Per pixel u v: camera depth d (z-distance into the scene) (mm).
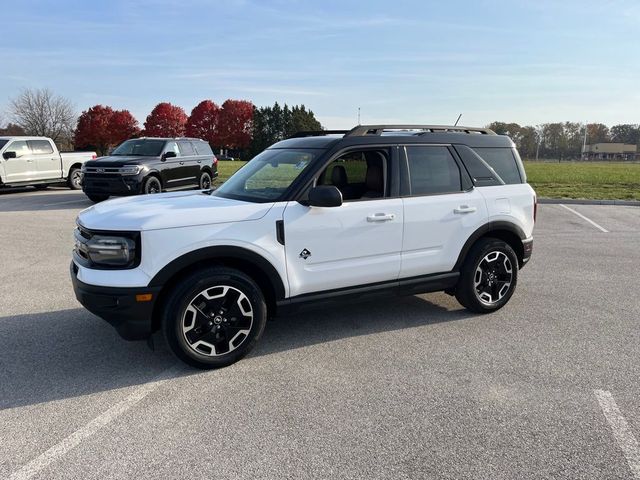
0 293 5805
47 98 66438
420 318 5062
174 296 3664
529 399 3408
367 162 4566
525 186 5320
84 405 3342
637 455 2791
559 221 11734
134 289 3557
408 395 3465
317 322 4949
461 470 2656
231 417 3186
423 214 4586
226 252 3779
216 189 4840
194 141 15391
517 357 4105
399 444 2887
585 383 3643
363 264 4367
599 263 7418
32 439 2947
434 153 4785
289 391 3531
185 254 3658
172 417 3188
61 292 5848
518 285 6238
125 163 12891
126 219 3645
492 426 3076
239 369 3893
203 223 3723
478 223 4914
